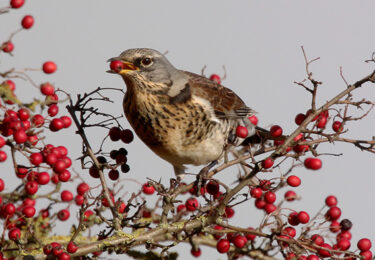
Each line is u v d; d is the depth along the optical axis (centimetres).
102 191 964
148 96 1339
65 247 936
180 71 1435
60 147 944
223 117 1404
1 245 897
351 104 952
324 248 928
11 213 965
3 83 753
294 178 1008
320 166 1027
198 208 957
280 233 934
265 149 1058
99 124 993
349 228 1012
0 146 838
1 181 879
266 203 1052
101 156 1013
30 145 895
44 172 933
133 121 1383
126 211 971
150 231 965
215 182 1034
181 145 1374
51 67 832
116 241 941
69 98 960
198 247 1195
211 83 1438
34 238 955
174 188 1034
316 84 937
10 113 835
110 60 1326
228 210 1089
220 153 1412
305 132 949
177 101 1353
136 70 1324
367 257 974
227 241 1052
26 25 812
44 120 880
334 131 1033
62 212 1080
